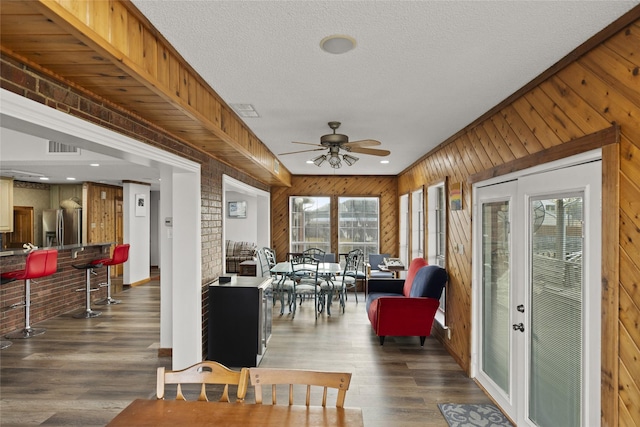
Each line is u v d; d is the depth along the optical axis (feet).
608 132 6.07
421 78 8.43
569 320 7.49
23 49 5.33
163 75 6.91
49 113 6.09
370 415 10.11
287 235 28.17
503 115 10.12
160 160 10.02
